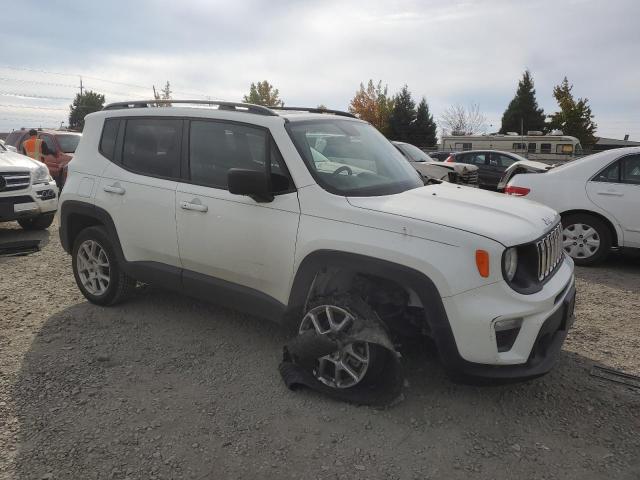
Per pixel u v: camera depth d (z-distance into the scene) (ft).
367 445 9.65
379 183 12.28
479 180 60.13
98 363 12.53
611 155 21.95
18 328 14.44
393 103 188.85
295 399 11.12
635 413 10.78
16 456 9.14
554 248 11.47
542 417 10.64
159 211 13.65
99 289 15.98
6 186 24.41
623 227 21.39
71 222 16.06
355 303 10.60
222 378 11.94
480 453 9.48
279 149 12.01
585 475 8.93
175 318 15.26
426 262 9.82
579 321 15.80
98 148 15.48
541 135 98.48
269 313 12.22
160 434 9.86
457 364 9.91
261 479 8.75
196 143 13.42
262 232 11.85
